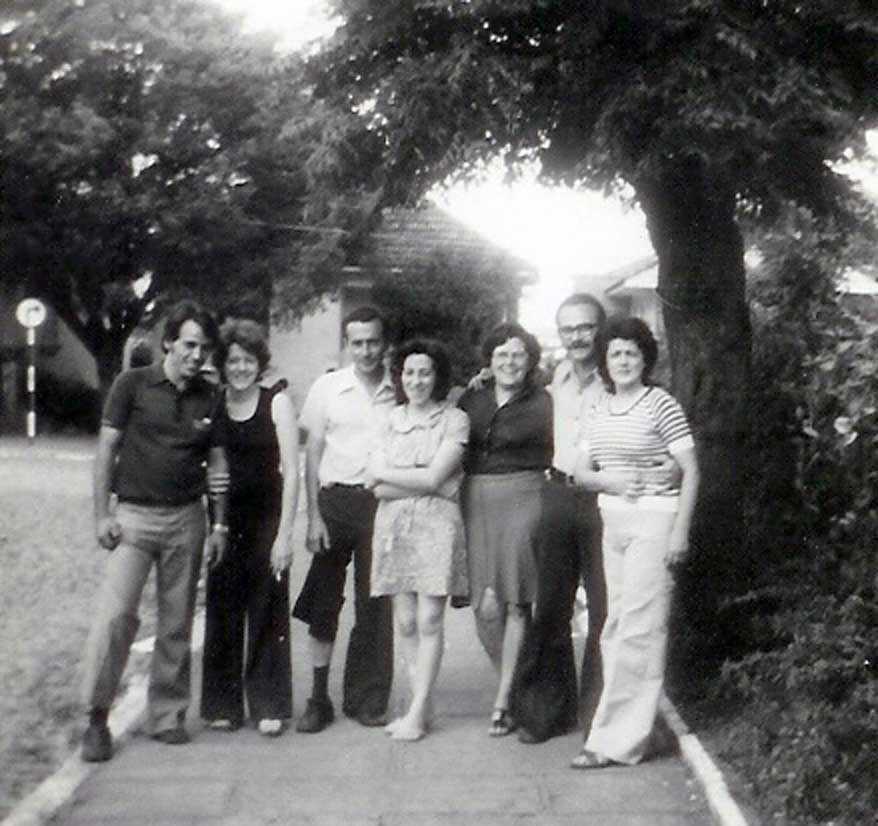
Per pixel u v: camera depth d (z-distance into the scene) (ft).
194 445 25.31
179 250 119.44
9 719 27.30
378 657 27.22
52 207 118.73
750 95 24.84
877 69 25.98
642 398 24.59
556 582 25.79
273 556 26.18
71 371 144.66
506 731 26.45
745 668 25.71
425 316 113.80
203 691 26.94
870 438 22.08
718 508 29.48
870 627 22.25
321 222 30.09
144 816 21.75
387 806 22.27
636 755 24.41
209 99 115.96
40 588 43.57
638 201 29.73
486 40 26.61
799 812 20.71
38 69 115.14
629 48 25.90
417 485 25.85
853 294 28.40
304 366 136.36
